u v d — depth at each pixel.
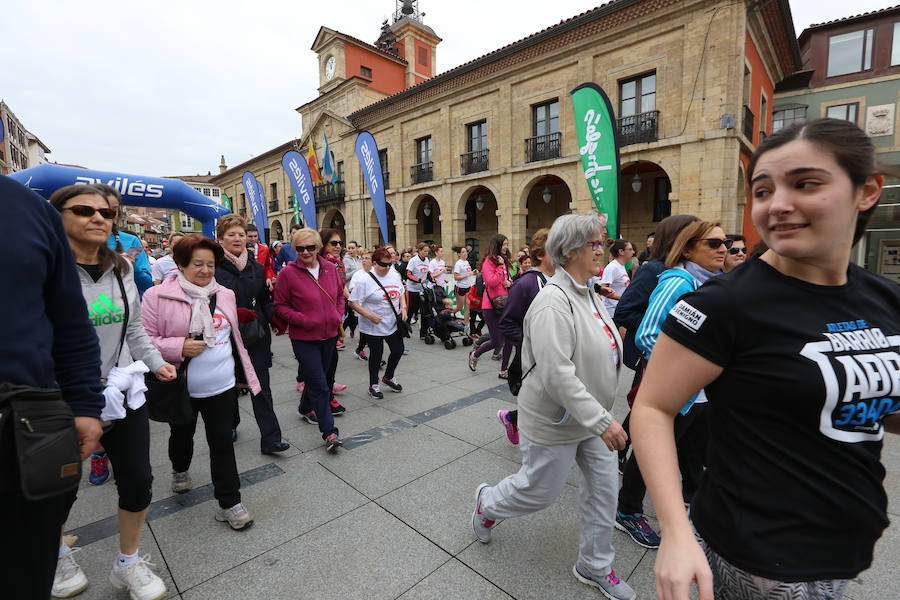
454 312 8.03
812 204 0.90
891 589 2.10
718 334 1.00
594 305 2.21
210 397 2.59
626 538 2.54
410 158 21.23
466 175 18.41
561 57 14.96
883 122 17.17
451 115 19.03
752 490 0.98
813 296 0.99
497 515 2.29
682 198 12.35
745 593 1.02
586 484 2.10
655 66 12.80
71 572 2.14
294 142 29.83
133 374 2.04
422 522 2.67
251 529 2.62
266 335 3.77
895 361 0.96
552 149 15.73
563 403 1.85
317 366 3.69
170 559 2.36
